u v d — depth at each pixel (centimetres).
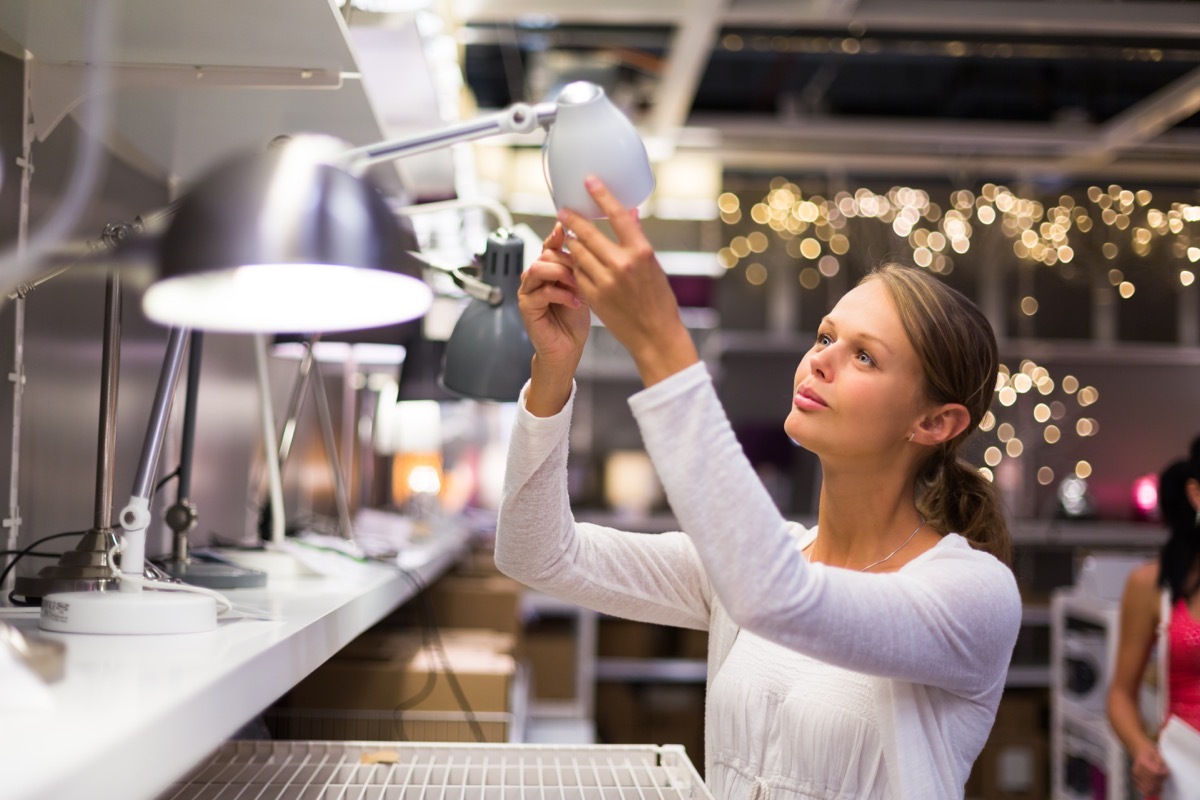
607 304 93
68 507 176
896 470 127
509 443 124
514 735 229
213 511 267
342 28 137
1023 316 635
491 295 160
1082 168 560
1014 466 642
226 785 122
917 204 645
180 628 107
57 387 171
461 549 369
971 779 503
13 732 65
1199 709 237
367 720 215
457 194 331
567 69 461
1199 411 653
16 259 89
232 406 282
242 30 137
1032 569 591
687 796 123
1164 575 247
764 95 566
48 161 163
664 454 91
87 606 106
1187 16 361
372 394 414
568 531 128
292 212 87
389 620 322
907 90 577
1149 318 632
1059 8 361
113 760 63
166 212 101
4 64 147
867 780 115
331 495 424
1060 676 377
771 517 92
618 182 99
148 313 114
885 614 99
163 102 164
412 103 245
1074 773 365
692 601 140
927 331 121
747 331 646
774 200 645
